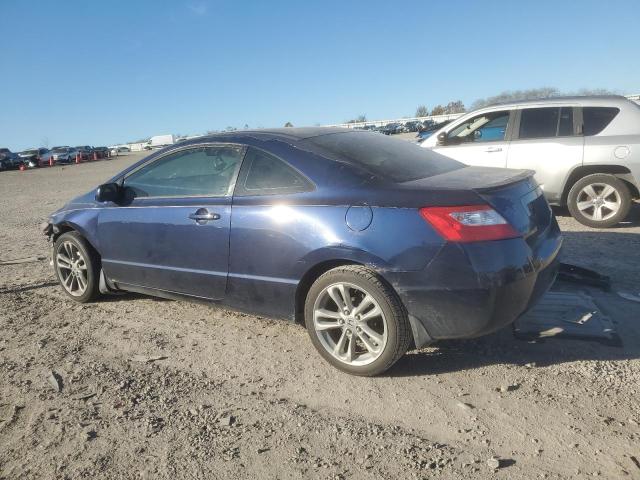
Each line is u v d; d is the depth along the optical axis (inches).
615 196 279.4
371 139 163.3
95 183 874.8
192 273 161.9
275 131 162.1
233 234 149.9
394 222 125.0
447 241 120.0
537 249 130.0
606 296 175.3
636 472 93.9
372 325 134.5
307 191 140.0
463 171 149.4
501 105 310.0
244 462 102.9
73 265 200.2
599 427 107.3
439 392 124.6
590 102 287.9
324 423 114.7
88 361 150.6
